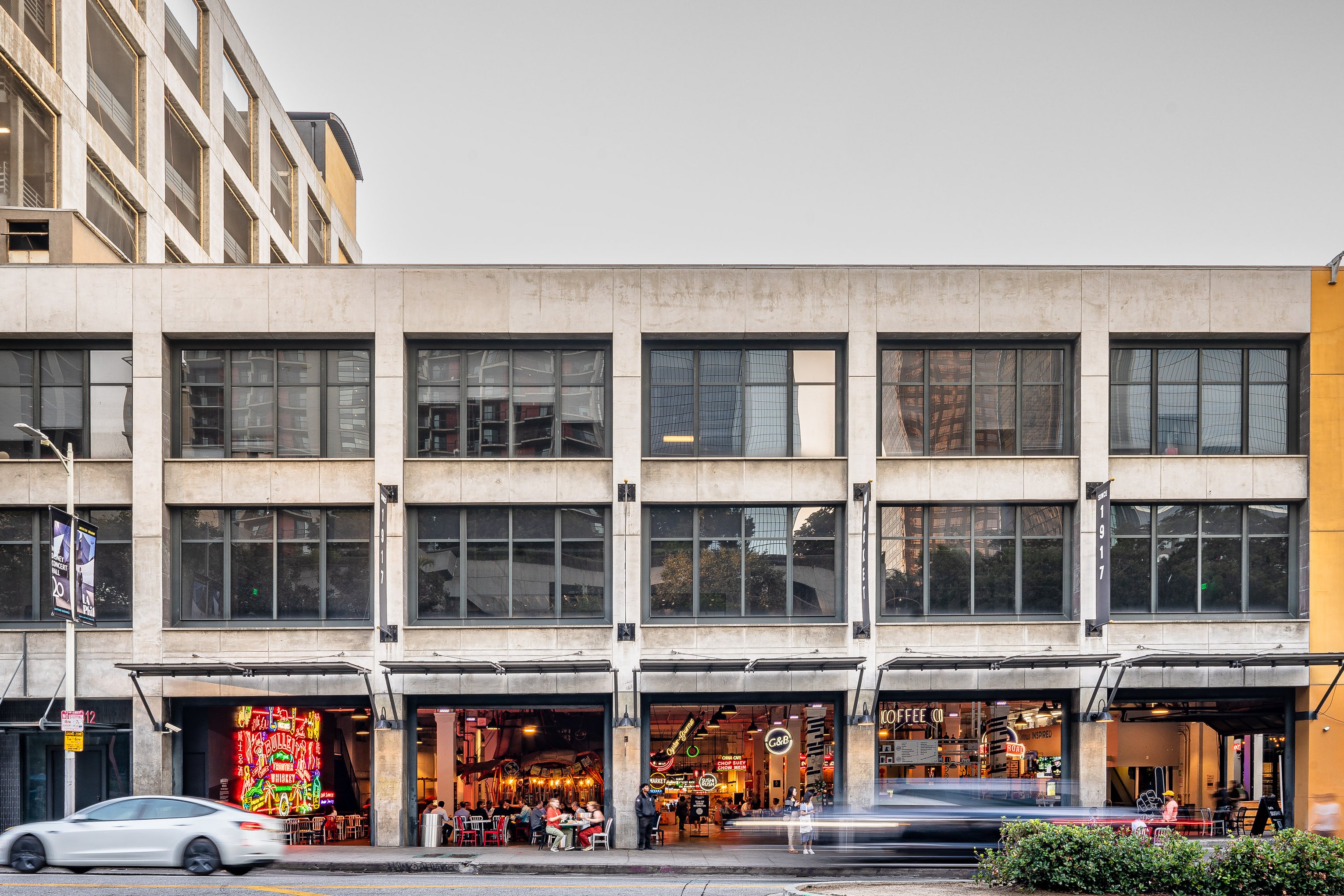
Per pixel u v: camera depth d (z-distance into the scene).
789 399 30.09
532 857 25.89
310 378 29.81
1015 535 29.75
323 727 32.41
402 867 24.73
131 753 28.47
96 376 29.28
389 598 28.77
